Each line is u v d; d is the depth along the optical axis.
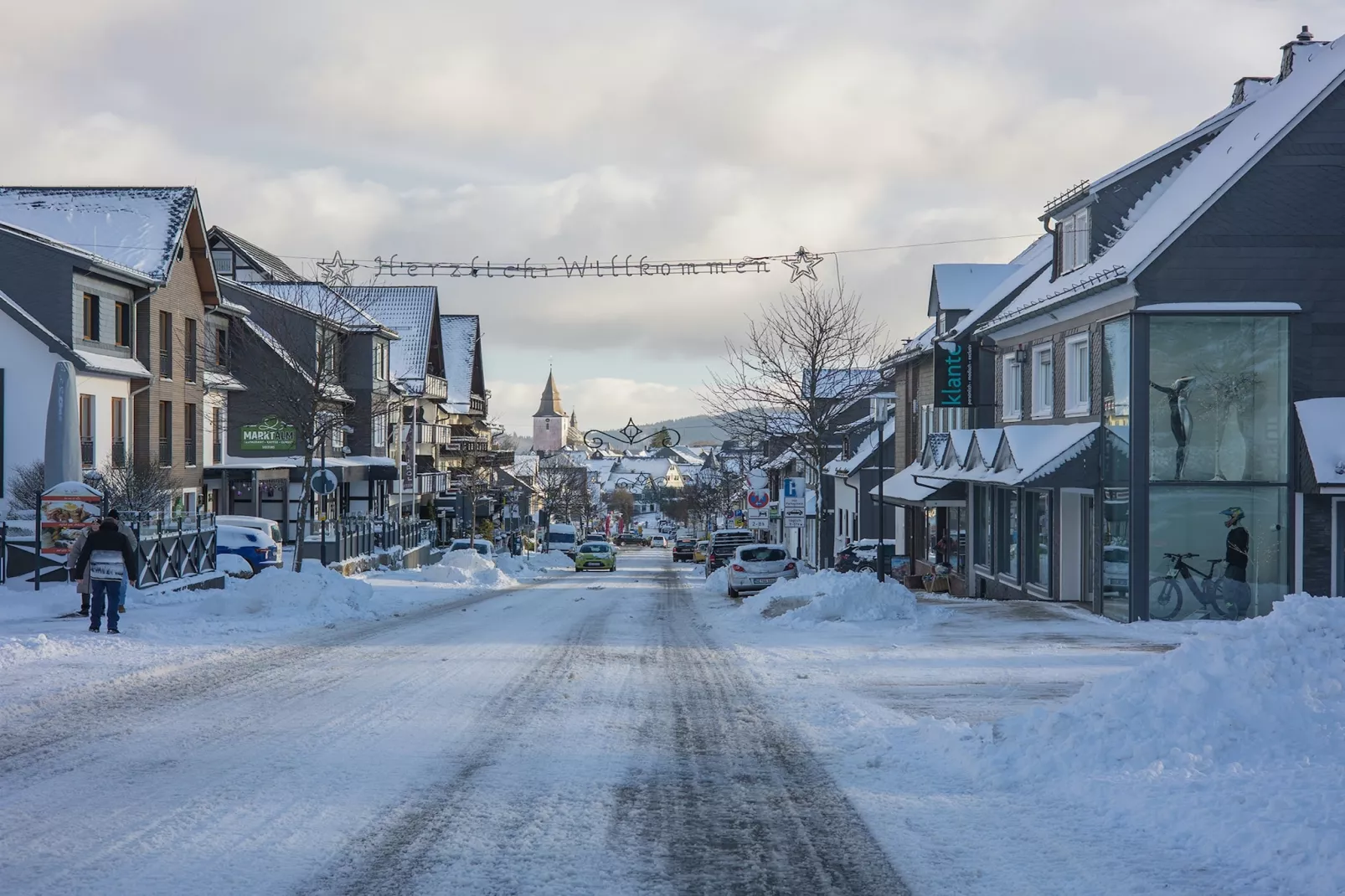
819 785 8.44
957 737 9.61
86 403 35.31
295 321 48.97
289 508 54.09
